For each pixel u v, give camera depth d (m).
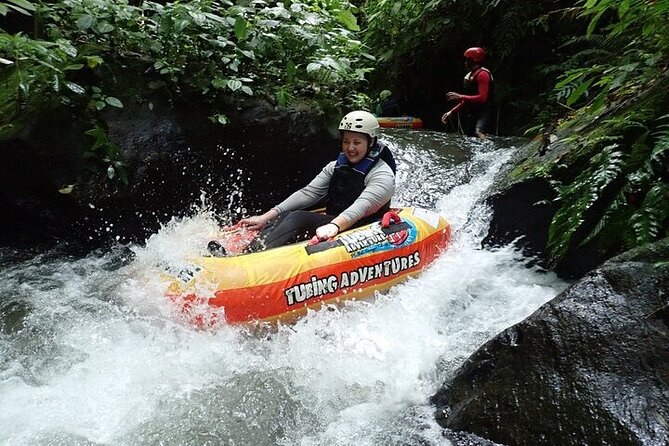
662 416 1.71
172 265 3.01
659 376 1.82
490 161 4.89
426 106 8.03
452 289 3.32
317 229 3.33
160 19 4.01
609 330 2.01
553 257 3.27
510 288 3.33
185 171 4.05
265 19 4.65
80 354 2.68
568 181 3.43
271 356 2.74
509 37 6.57
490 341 2.20
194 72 4.20
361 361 2.66
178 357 2.68
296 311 2.97
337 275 3.10
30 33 4.29
